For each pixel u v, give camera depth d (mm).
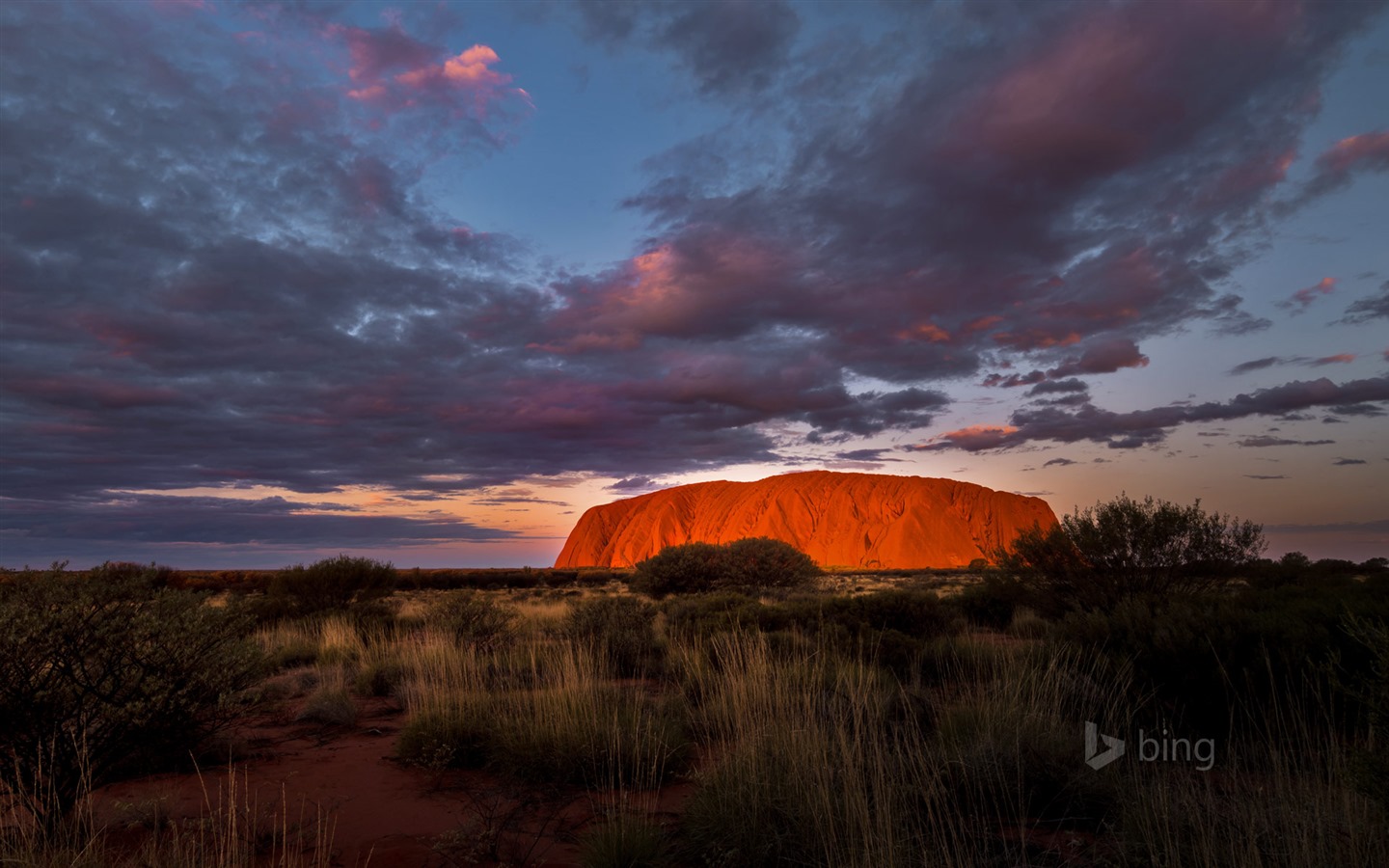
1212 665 6297
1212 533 12438
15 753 4531
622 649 10922
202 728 5938
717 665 9305
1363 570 27766
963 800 4824
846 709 6316
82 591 4891
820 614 11797
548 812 4980
